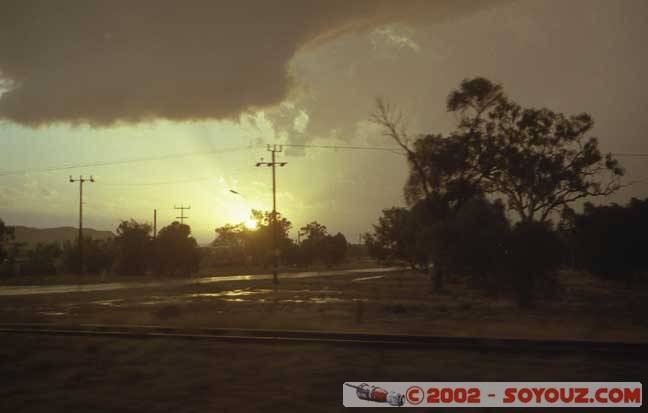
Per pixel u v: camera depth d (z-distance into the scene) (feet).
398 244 194.29
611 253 182.50
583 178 167.32
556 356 51.96
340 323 86.48
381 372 43.55
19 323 89.86
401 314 105.09
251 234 447.83
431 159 164.45
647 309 117.60
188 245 315.58
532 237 122.93
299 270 400.06
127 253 320.09
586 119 166.91
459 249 128.16
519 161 163.84
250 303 131.64
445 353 52.90
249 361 48.24
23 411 34.22
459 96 166.81
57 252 350.23
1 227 281.74
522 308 119.75
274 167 207.82
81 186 281.33
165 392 37.96
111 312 111.86
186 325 83.25
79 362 48.57
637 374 43.04
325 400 36.19
